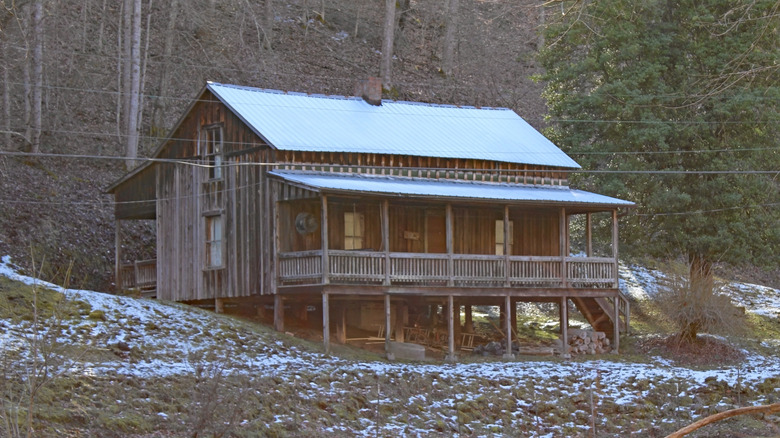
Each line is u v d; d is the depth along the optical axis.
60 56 44.59
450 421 22.48
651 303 40.03
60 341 22.67
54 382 19.14
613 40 39.53
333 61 55.62
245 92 33.41
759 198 39.22
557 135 41.75
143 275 35.25
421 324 35.44
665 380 28.25
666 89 39.34
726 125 39.28
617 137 40.44
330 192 28.25
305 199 30.23
